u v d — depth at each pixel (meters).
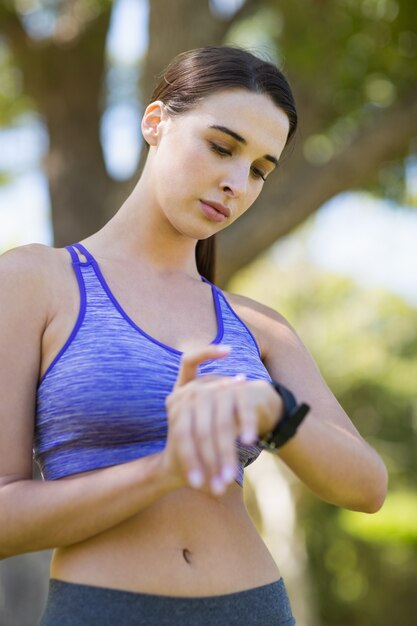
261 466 14.61
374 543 18.86
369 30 7.20
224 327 2.22
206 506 2.02
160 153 2.21
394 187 8.18
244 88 2.17
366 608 19.98
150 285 2.19
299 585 14.24
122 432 1.96
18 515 1.83
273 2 7.33
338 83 7.35
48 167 7.69
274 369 2.33
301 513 18.25
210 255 2.49
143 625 1.87
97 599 1.88
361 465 2.03
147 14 6.76
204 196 2.15
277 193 7.07
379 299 19.03
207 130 2.14
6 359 1.98
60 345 2.02
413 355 19.30
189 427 1.66
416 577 19.86
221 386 1.70
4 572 6.56
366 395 19.78
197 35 6.76
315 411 2.23
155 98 2.29
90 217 7.55
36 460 2.09
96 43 7.83
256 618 1.98
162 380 2.00
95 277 2.12
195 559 1.95
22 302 2.02
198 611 1.91
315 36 7.27
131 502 1.80
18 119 8.83
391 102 7.33
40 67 7.77
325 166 7.06
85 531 1.84
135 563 1.91
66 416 1.96
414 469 19.52
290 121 2.29
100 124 7.89
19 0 7.72
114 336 2.03
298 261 18.78
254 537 2.08
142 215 2.26
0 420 1.94
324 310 19.23
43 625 1.93
